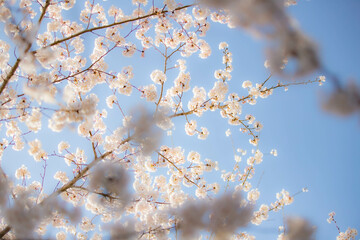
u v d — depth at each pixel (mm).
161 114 3838
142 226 4078
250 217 2457
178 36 4629
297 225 1979
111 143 4141
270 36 1243
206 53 4805
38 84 3359
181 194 4512
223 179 5375
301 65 1211
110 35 4371
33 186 3957
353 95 1145
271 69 1321
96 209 4336
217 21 4332
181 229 2578
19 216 2758
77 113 3186
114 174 3436
